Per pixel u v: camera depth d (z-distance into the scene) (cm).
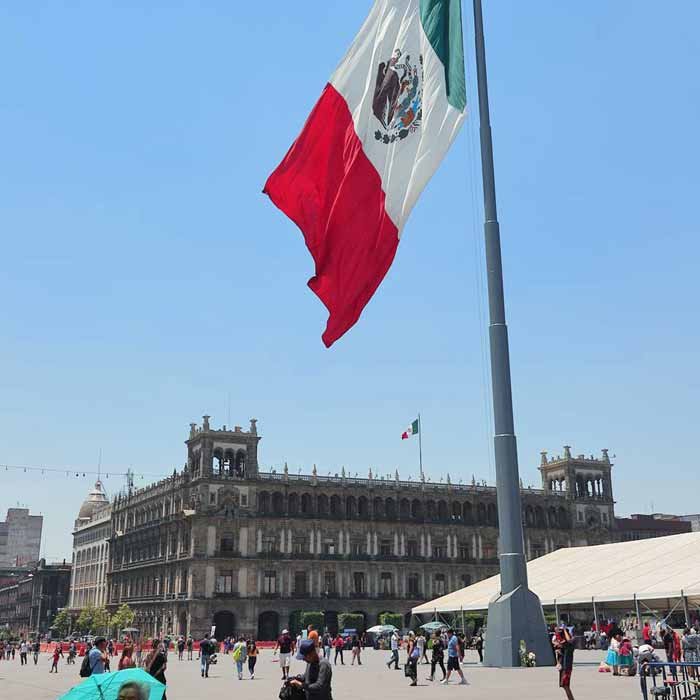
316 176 2670
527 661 3334
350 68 2728
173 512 14600
